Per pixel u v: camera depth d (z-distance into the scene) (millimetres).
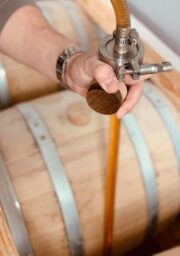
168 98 983
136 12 982
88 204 852
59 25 1146
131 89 578
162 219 1017
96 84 532
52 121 907
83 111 924
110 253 974
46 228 834
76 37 1158
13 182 817
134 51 512
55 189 828
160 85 928
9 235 541
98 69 498
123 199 890
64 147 863
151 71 510
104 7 1059
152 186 913
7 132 885
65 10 1180
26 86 1168
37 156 846
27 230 815
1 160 834
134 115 933
